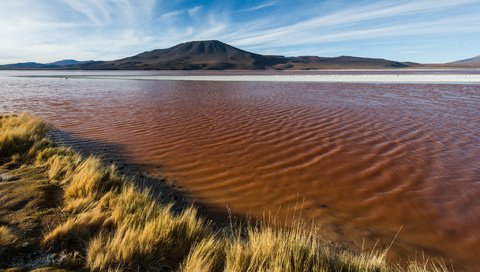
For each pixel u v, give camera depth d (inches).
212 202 196.4
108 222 141.6
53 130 391.9
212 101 656.4
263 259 114.3
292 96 722.2
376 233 158.9
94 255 113.7
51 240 124.3
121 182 204.5
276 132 369.7
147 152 301.0
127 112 526.9
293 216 178.2
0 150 262.8
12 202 163.2
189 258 118.2
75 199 168.9
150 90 967.0
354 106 554.6
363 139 332.2
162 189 214.5
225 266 116.5
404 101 614.5
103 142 336.8
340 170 245.1
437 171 235.8
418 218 171.6
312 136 348.8
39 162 240.8
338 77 1504.7
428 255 140.5
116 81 1510.8
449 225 163.3
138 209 150.6
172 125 417.7
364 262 117.2
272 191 210.8
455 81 1120.2
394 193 202.2
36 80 1620.3
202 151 301.3
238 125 411.5
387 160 264.2
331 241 151.8
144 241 122.2
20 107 593.6
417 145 304.8
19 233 129.7
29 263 109.8
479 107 524.1
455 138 325.7
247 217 177.8
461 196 194.1
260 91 863.1
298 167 254.4
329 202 193.9
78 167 214.1
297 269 109.9
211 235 140.1
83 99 722.8
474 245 145.9
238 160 273.6
